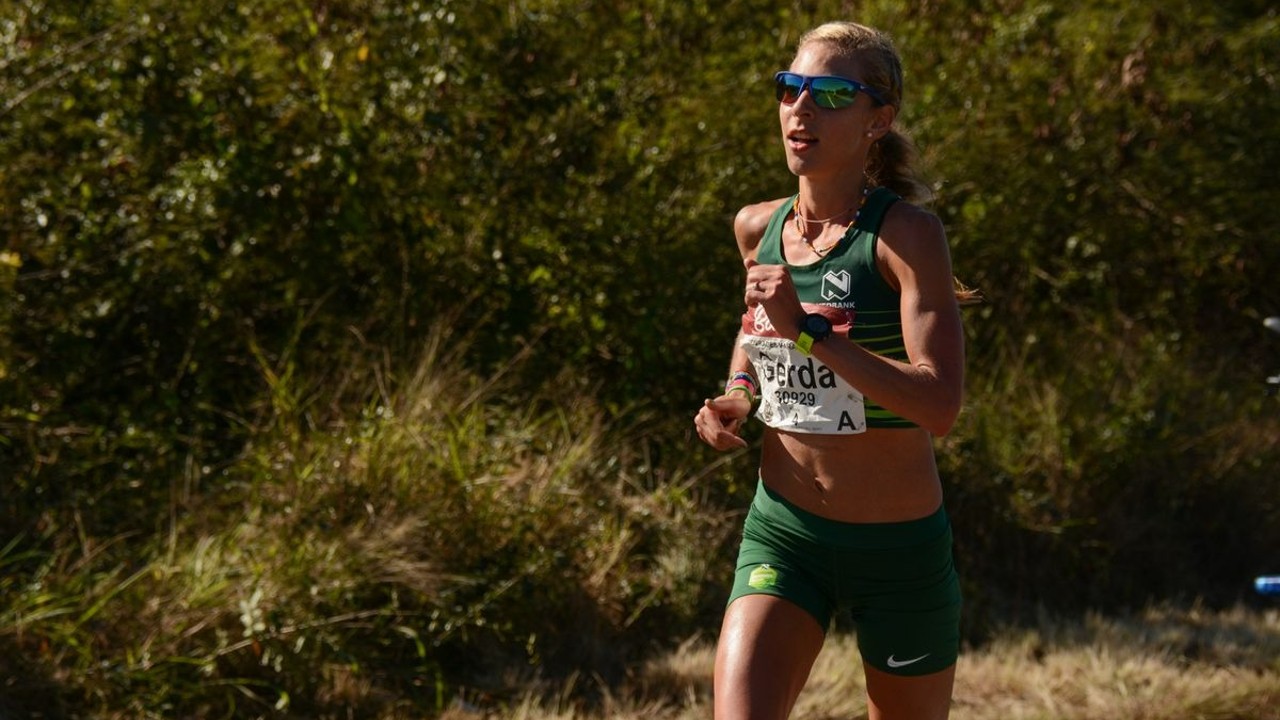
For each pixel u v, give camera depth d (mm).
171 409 13461
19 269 13672
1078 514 15219
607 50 15977
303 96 14312
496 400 14375
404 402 13430
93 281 13820
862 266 6641
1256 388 17625
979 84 17750
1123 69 17984
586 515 13141
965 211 16750
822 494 7023
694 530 13602
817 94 6723
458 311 14617
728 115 15938
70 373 13539
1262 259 18859
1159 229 18500
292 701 10898
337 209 14328
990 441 15250
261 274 14398
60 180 13945
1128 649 13234
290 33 14523
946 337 6336
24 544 12180
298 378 13797
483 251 14812
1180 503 15742
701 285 15000
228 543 11883
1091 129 17984
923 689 7320
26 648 10625
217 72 14203
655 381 15008
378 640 11539
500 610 12109
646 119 15688
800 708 11391
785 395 7020
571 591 12492
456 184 14922
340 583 11430
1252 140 18922
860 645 7367
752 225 7430
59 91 14070
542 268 14789
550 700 11500
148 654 10695
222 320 14180
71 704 10414
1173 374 16891
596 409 14555
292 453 12625
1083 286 18203
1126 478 15578
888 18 17828
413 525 12109
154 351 13977
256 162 13977
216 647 10930
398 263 14852
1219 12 19938
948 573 7203
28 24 14219
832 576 7094
